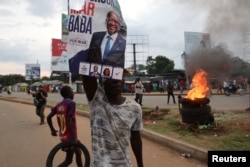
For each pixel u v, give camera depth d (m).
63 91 6.02
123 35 3.24
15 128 14.45
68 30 3.11
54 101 35.34
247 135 9.23
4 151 9.42
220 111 15.16
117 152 3.24
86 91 3.35
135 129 3.41
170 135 9.91
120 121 3.27
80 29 3.12
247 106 19.23
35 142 10.77
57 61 40.09
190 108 10.65
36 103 15.83
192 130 10.31
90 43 3.14
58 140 11.01
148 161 7.65
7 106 31.78
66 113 5.80
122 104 3.32
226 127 10.38
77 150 5.97
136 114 3.37
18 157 8.62
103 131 3.25
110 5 3.19
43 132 12.97
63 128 5.86
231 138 8.95
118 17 3.22
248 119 11.76
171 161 7.63
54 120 17.03
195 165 7.25
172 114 14.36
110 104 3.29
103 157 3.22
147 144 9.70
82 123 15.49
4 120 17.98
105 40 3.18
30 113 22.53
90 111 3.37
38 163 7.95
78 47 3.12
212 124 10.69
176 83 58.41
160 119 13.51
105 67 3.17
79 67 3.12
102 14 3.17
